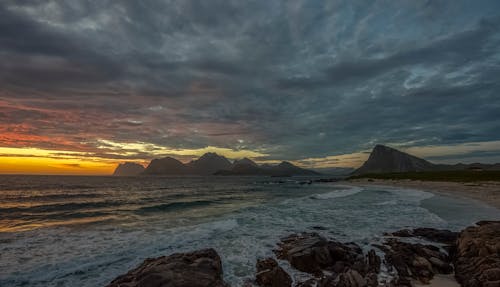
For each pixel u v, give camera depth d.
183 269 8.28
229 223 17.73
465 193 32.59
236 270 9.84
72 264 10.30
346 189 54.31
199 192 51.50
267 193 48.59
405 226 16.30
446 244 12.42
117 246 12.59
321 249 10.52
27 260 10.66
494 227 10.50
